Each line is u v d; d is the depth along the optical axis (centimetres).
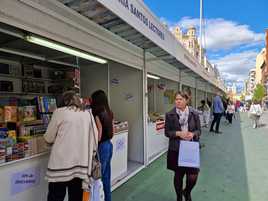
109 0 214
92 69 570
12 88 518
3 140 225
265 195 358
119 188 383
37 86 573
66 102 237
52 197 228
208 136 925
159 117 699
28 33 287
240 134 982
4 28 274
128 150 523
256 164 527
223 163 536
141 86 516
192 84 1237
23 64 535
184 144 297
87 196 231
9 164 221
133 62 472
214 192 370
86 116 236
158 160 555
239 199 344
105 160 280
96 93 287
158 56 508
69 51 376
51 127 222
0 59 494
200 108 1261
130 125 525
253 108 1232
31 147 245
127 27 305
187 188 310
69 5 235
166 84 916
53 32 264
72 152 220
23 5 225
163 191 371
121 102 536
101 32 361
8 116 298
